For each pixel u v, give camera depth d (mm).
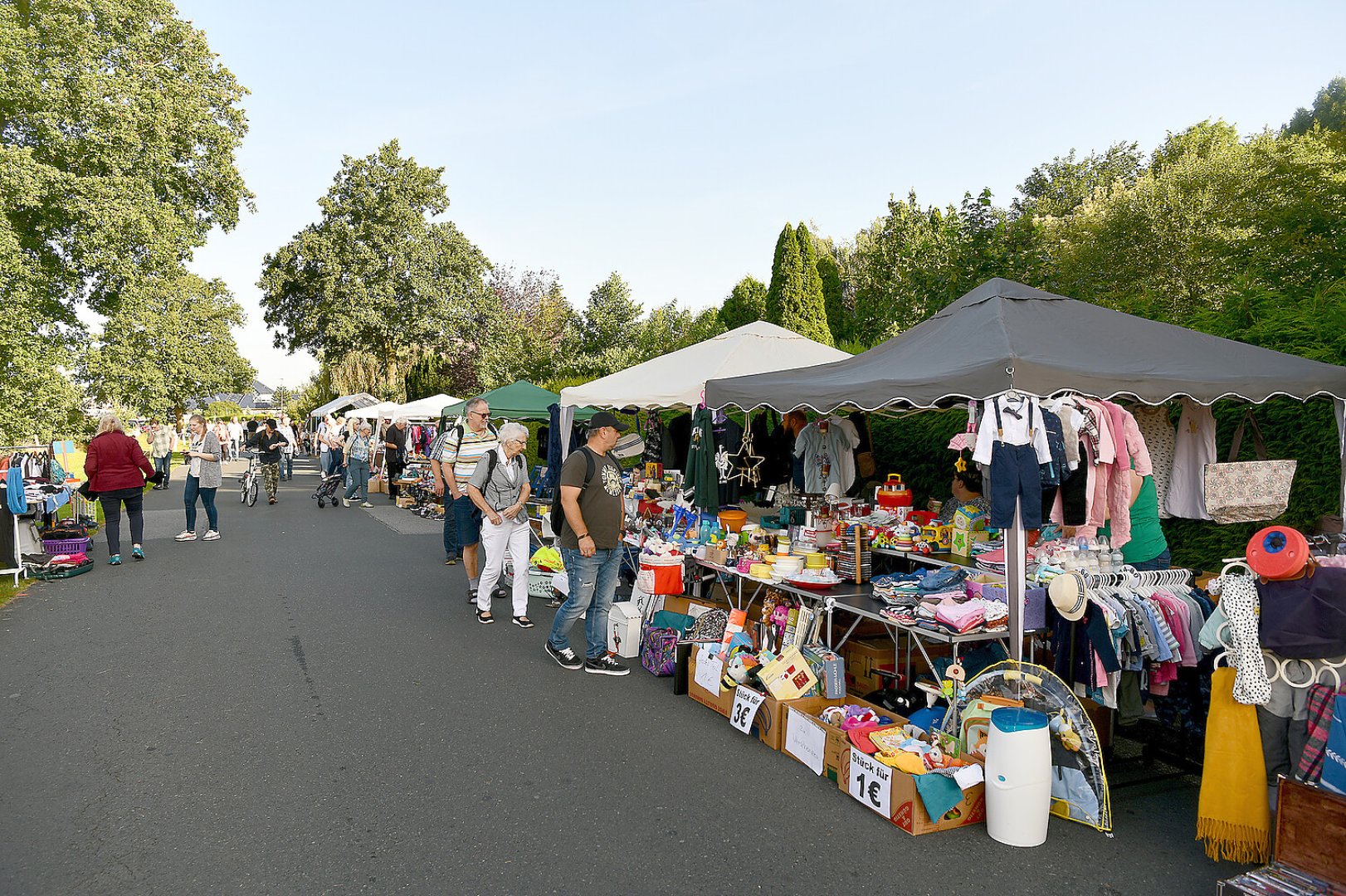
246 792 3867
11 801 3748
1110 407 4336
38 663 5824
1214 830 3287
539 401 13211
